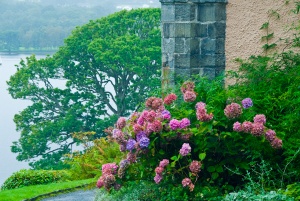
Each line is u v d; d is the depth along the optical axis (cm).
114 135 729
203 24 1014
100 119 3147
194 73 1020
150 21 3191
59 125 3053
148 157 726
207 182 714
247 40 989
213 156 718
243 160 717
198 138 708
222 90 777
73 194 1056
